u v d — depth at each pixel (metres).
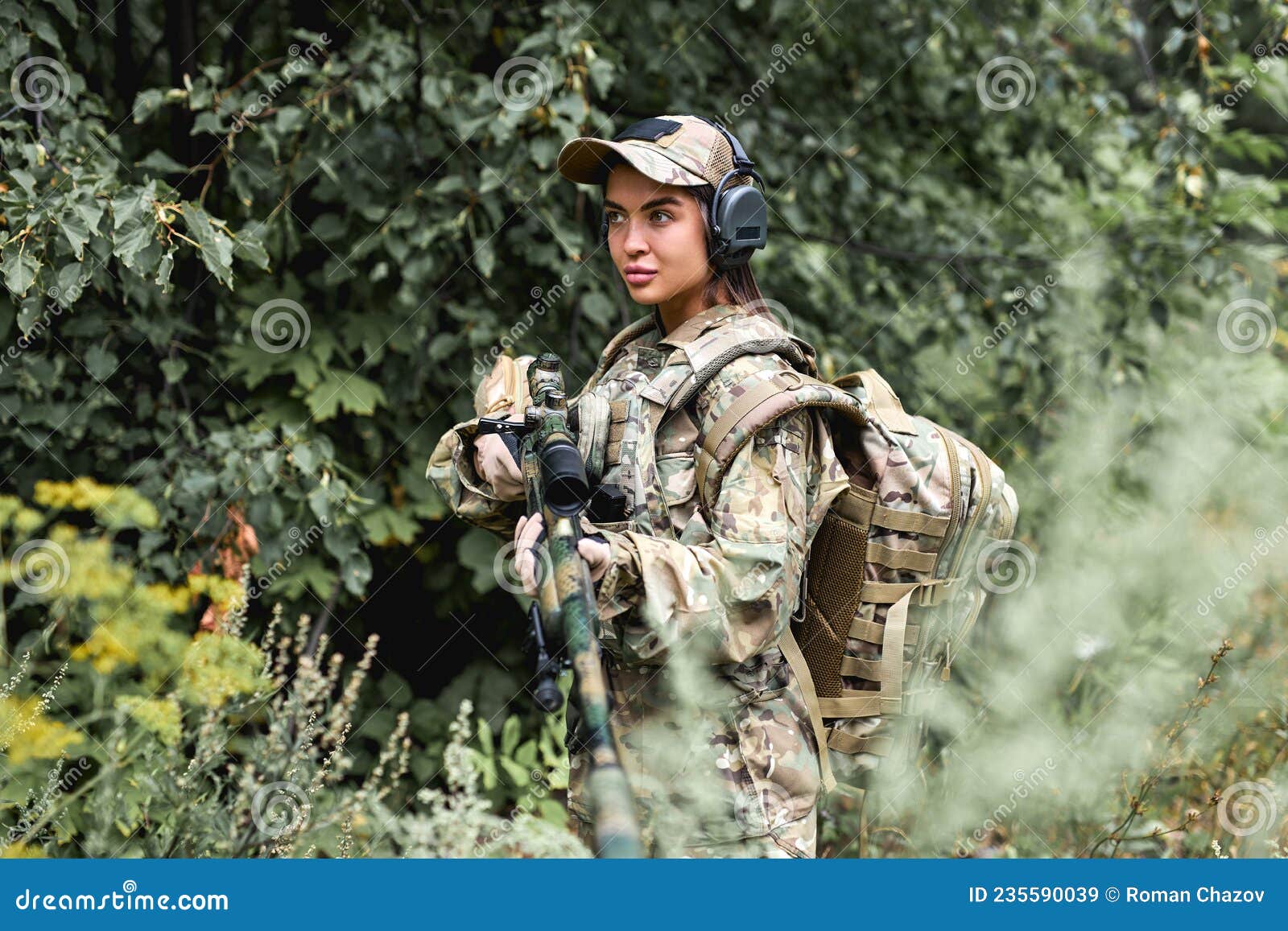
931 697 2.80
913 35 5.40
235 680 3.38
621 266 2.57
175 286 4.51
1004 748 4.14
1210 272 5.38
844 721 2.61
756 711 2.43
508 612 4.98
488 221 4.57
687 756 2.40
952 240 5.62
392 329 4.56
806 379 2.41
